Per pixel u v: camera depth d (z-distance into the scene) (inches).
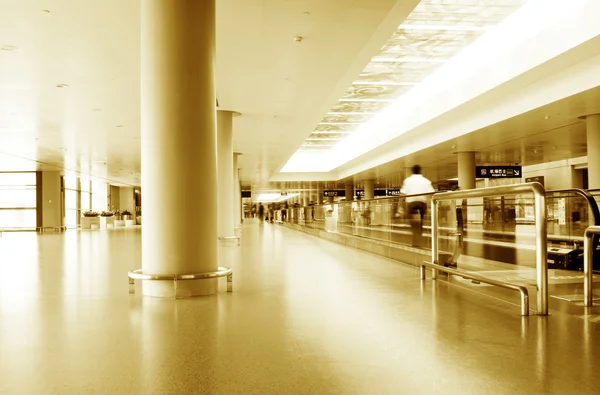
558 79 586.2
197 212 232.7
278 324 167.3
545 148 1051.3
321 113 650.8
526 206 440.1
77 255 470.6
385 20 346.9
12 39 365.7
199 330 159.9
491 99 714.8
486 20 578.2
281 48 396.8
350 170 1581.0
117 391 105.8
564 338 145.9
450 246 319.9
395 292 232.2
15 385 109.9
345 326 163.6
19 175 1364.4
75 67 433.4
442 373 115.6
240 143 924.0
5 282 279.3
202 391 105.5
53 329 163.3
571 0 494.6
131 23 339.6
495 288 233.5
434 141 940.0
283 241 671.8
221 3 311.9
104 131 742.5
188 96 230.2
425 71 744.3
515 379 111.0
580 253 314.7
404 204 407.5
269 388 106.9
